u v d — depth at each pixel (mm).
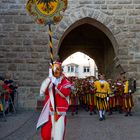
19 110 21125
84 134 12516
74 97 19453
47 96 8125
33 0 8742
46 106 7984
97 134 12516
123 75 21031
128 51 22484
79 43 34969
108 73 30453
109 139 11469
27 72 22188
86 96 22156
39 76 22188
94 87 17297
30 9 8758
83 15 22469
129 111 19172
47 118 7867
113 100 20094
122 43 22547
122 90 19391
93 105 19734
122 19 22547
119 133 12750
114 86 20375
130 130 13469
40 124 7883
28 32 22281
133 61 22469
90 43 35031
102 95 16969
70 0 22453
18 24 22312
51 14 8695
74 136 12070
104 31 23812
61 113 7867
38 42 22281
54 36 22297
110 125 14984
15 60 22219
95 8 22547
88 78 22156
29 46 22266
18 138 11516
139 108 21906
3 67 22203
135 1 22531
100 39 34688
